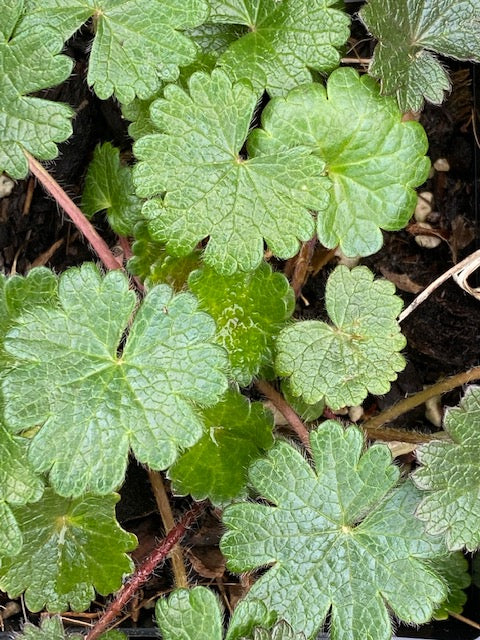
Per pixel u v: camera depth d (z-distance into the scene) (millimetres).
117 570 177
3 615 205
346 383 170
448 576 192
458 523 157
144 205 164
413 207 175
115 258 194
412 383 216
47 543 175
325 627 192
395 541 160
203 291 174
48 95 209
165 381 148
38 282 169
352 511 160
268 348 175
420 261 217
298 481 160
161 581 208
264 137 171
